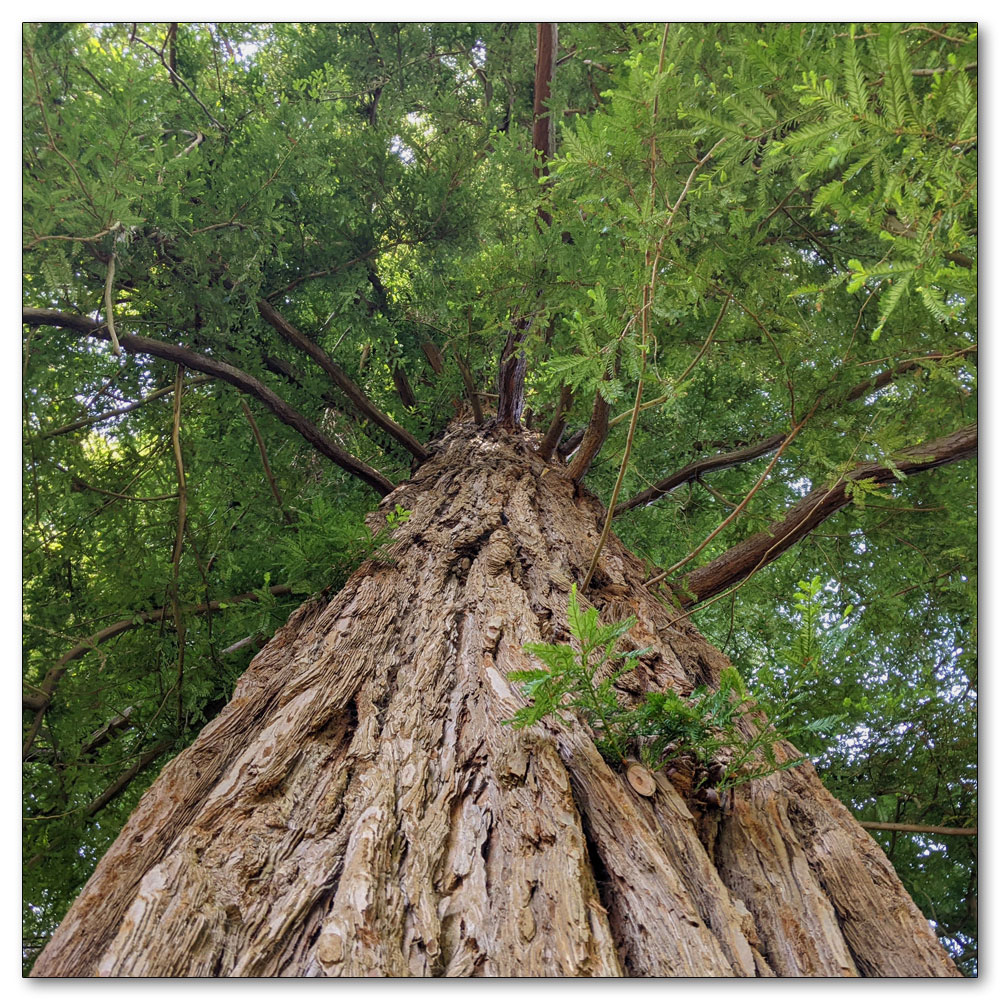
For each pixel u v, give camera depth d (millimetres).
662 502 4926
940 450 2771
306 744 1624
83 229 2578
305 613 2455
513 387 4328
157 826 1500
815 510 3084
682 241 2195
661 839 1407
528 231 3369
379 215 4262
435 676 1877
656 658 2041
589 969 1101
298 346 4160
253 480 4754
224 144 3986
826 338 2766
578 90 5266
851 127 1256
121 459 4004
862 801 3693
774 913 1364
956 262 2076
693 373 4137
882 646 4227
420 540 2766
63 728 3283
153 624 3701
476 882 1270
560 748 1577
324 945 1096
